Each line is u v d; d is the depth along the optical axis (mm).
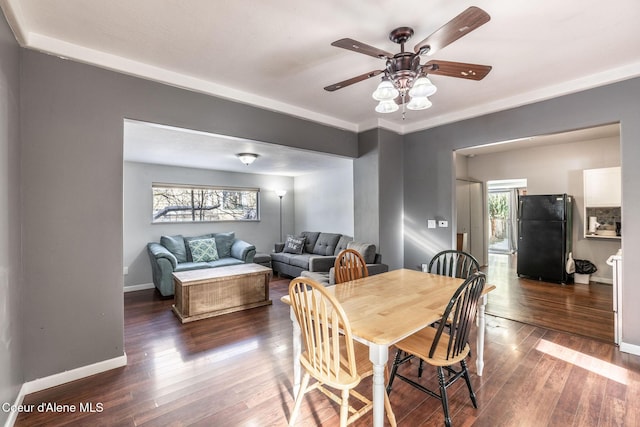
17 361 1861
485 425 1691
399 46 2180
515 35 2047
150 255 4980
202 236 5848
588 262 4926
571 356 2477
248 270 4000
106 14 1830
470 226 6281
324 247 5789
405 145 4262
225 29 1992
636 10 1783
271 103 3221
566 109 2863
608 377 2164
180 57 2352
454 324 1609
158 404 1892
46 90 2062
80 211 2186
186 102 2686
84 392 2016
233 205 6570
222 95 2865
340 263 2758
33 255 2008
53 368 2082
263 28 1981
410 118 3928
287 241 6309
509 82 2826
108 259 2301
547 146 5418
